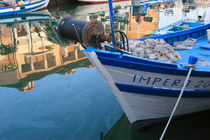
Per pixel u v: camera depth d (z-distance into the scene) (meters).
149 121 5.79
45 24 24.67
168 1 39.44
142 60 4.48
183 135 5.62
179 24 10.16
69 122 6.43
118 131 6.06
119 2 42.12
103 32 4.57
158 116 5.74
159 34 8.35
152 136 5.74
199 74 4.92
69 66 10.96
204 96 5.74
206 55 6.62
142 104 5.32
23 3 30.28
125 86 4.92
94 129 6.11
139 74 4.70
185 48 7.31
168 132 5.79
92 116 6.69
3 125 6.31
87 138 5.71
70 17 5.11
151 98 5.22
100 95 7.92
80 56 12.66
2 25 23.88
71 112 6.91
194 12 28.27
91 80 9.13
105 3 40.88
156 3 38.91
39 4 32.16
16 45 16.09
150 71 4.66
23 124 6.34
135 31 20.81
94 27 4.57
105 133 5.94
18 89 8.59
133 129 6.09
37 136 5.81
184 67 4.84
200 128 5.88
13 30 21.59
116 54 4.39
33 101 7.62
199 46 7.64
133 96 5.12
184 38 8.59
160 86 5.04
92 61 4.69
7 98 7.88
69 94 8.02
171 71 4.74
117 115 6.77
